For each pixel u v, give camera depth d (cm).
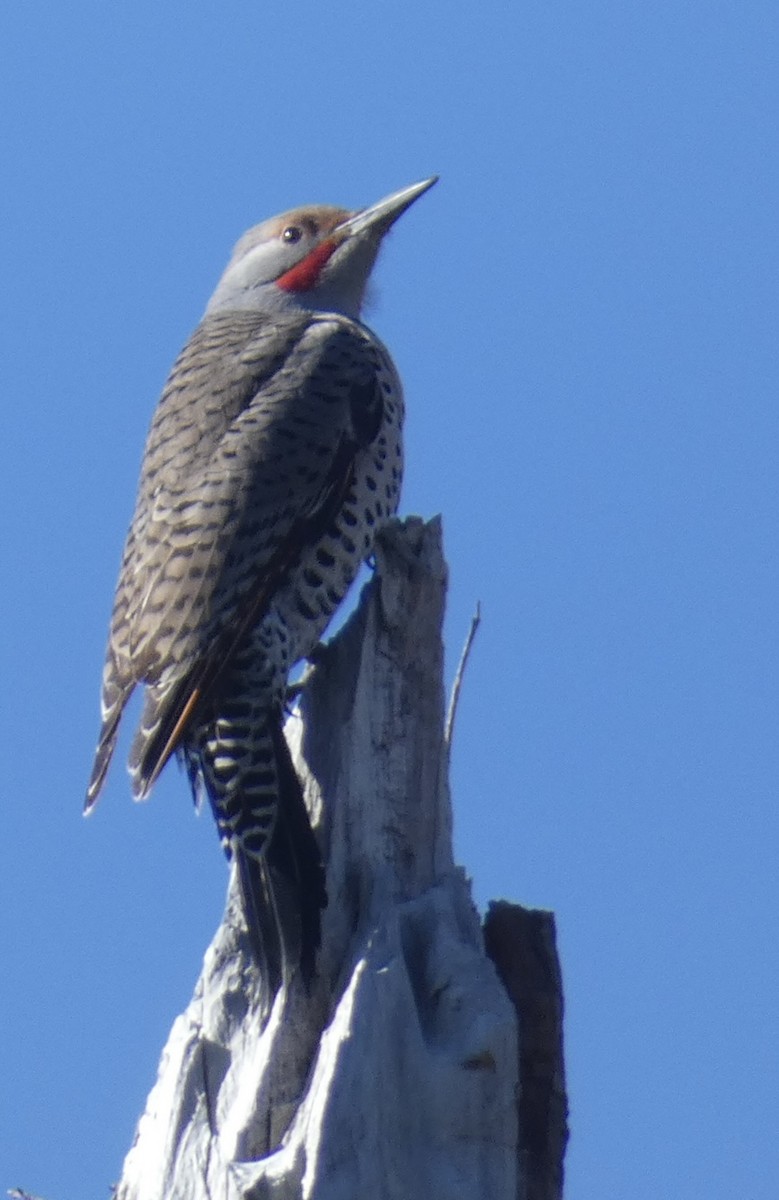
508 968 1045
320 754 1102
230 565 1193
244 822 1084
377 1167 922
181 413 1305
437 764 1088
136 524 1256
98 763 1164
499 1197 945
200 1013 1029
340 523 1261
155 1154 980
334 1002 1016
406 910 1027
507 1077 961
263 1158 970
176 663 1152
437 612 1111
